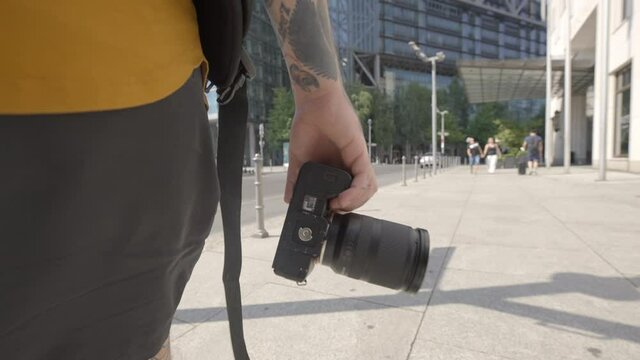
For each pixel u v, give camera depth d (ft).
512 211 22.35
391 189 37.76
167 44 2.21
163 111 2.20
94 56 1.85
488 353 7.14
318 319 8.61
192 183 2.51
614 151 59.06
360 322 8.45
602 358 6.91
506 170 79.66
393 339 7.72
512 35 347.15
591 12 66.23
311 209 3.67
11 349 1.85
